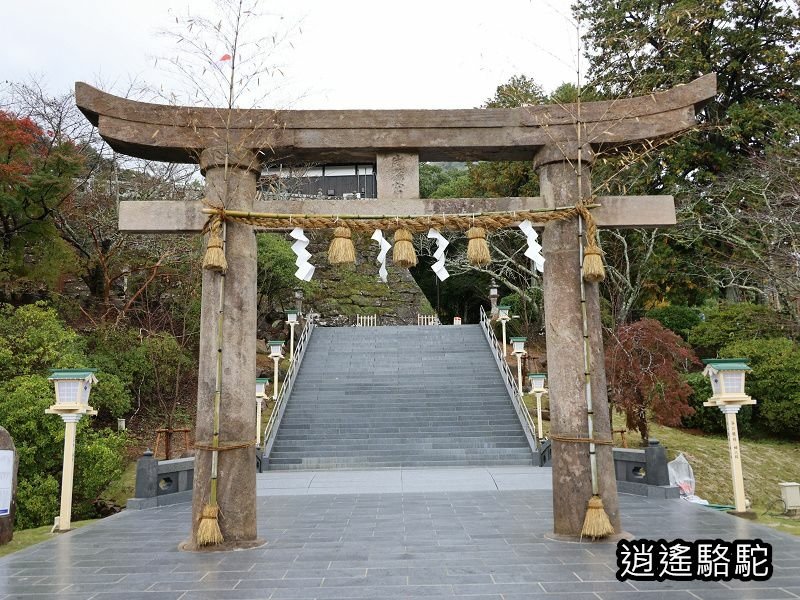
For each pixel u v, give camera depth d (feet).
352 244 21.25
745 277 66.13
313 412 57.88
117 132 21.47
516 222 21.72
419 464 47.85
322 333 82.48
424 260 124.67
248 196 22.35
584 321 21.18
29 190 54.75
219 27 22.30
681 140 63.93
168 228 22.00
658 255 68.08
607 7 68.18
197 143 22.07
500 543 21.01
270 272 87.76
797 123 60.80
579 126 22.49
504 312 67.67
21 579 17.54
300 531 23.94
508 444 51.06
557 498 21.30
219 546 20.39
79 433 38.04
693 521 24.64
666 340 48.75
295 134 22.59
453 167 150.30
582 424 21.01
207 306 21.31
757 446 55.98
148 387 63.62
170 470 33.76
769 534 22.08
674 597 14.88
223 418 20.83
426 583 16.15
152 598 15.39
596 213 22.27
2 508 25.27
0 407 35.96
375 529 24.20
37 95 66.90
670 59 63.41
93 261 66.80
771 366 56.08
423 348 75.36
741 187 60.44
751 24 69.31
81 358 48.24
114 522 27.22
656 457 32.01
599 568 17.39
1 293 60.75
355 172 97.76
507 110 23.04
